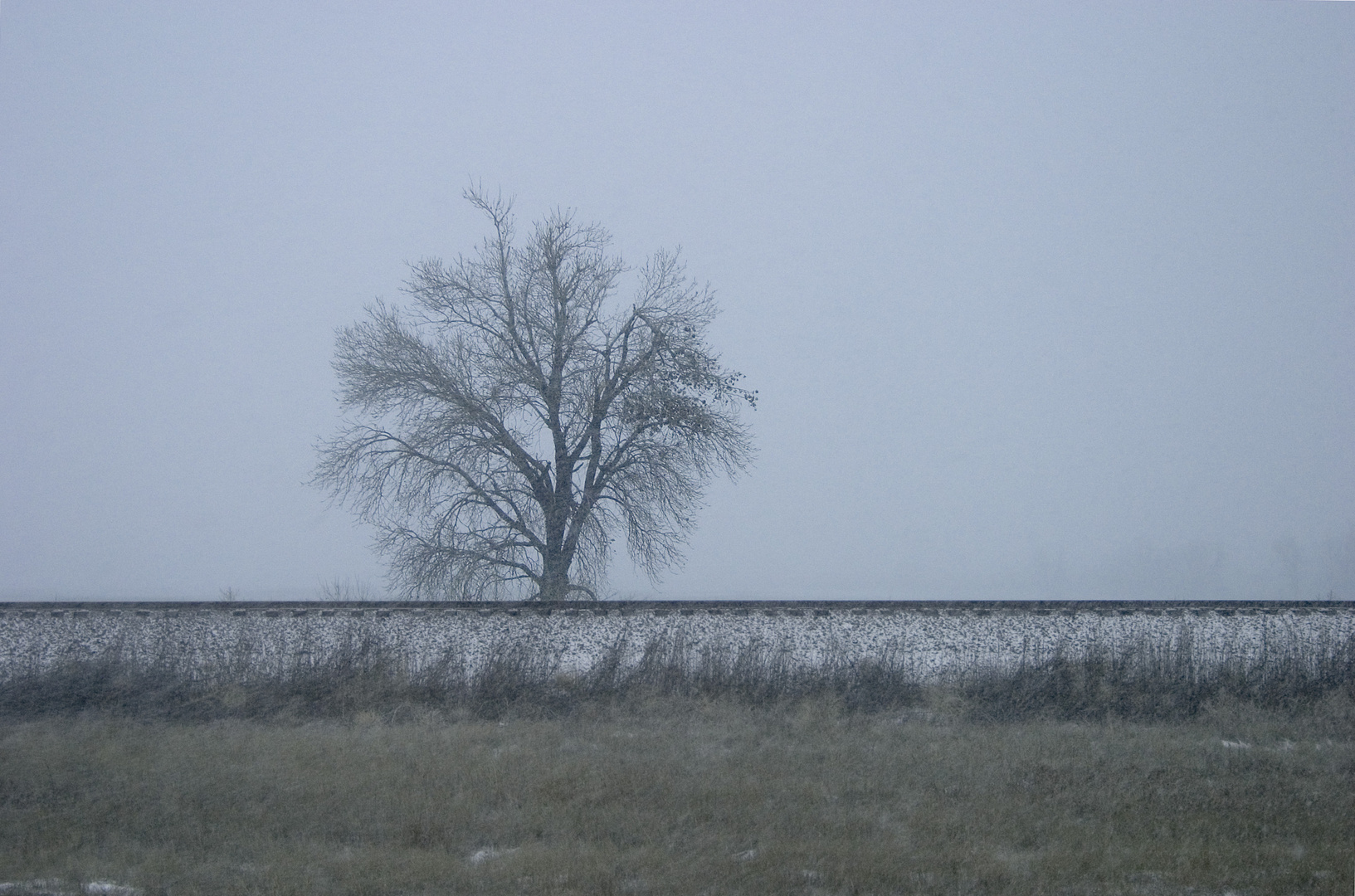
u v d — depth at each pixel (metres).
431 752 13.35
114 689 16.38
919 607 21.06
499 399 29.14
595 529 28.84
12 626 18.84
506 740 14.38
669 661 17.61
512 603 20.84
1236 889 9.25
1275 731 15.52
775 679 17.19
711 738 14.62
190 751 13.40
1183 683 17.33
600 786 11.86
